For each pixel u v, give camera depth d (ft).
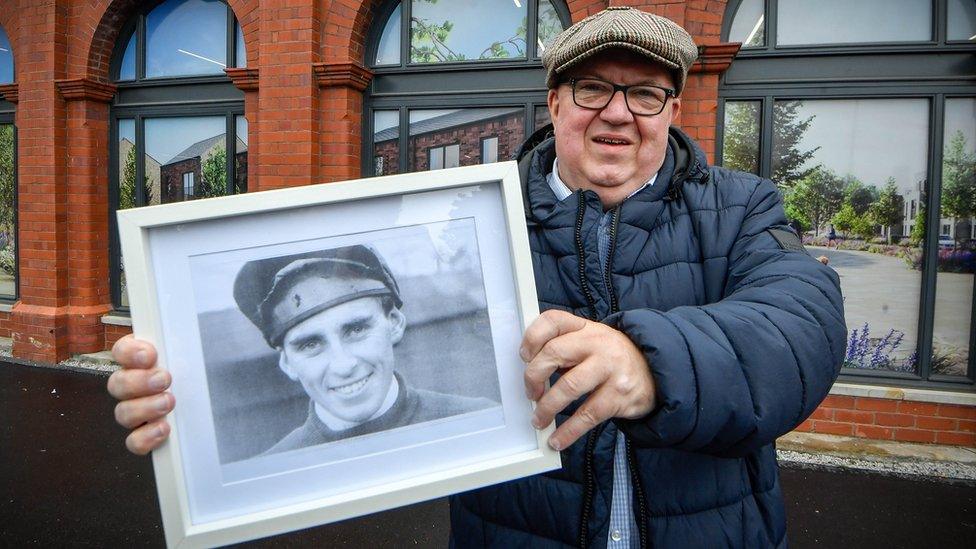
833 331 3.18
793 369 2.91
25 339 19.07
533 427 3.13
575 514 3.98
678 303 4.14
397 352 3.14
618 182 4.32
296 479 3.01
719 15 13.26
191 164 19.06
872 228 13.57
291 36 15.75
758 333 2.90
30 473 11.85
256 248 3.05
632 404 2.65
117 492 11.16
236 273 3.03
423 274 3.19
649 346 2.64
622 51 4.10
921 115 13.23
